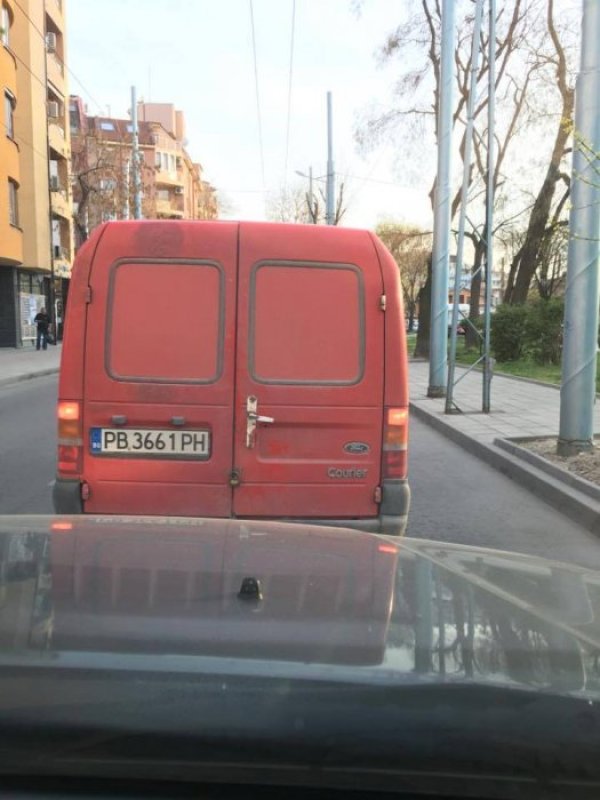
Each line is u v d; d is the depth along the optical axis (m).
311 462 4.26
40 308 33.84
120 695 1.37
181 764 1.32
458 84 23.69
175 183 81.88
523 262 25.88
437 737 1.35
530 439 9.72
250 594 1.89
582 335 8.20
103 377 4.16
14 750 1.31
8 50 26.77
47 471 7.92
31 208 30.31
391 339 4.26
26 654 1.47
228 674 1.43
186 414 4.18
